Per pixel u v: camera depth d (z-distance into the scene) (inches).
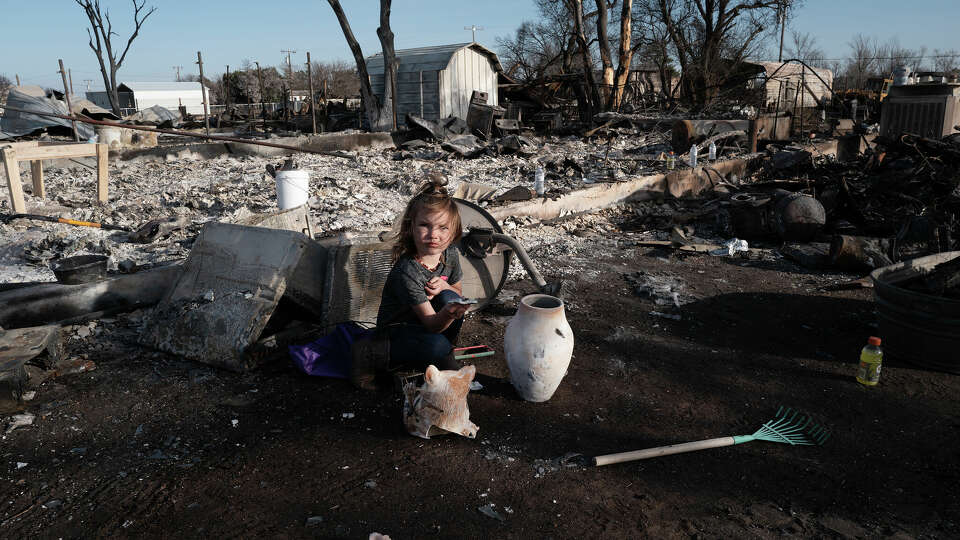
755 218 281.4
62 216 276.1
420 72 829.8
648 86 1305.4
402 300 122.5
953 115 418.3
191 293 154.6
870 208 281.6
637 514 93.7
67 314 160.6
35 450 109.7
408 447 112.0
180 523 90.7
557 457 109.3
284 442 113.3
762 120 618.8
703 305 197.2
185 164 458.9
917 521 92.1
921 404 130.0
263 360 142.8
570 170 440.1
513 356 125.9
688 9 1240.2
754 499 97.7
